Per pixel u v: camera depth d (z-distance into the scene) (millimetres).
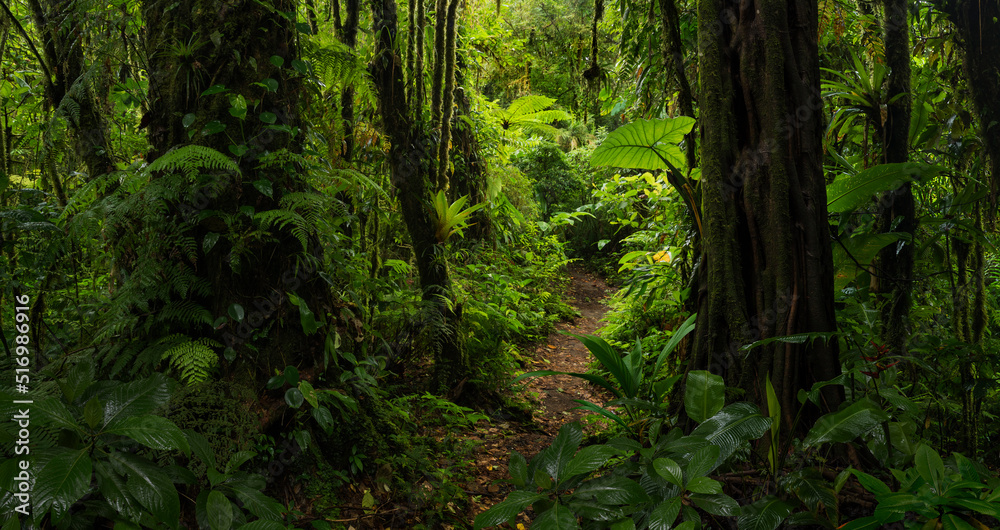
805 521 1513
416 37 3549
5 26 2266
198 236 2072
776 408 1713
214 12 2092
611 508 1667
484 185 5715
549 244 7695
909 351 2316
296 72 2307
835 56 3424
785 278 2045
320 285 2385
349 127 3238
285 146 2246
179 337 1964
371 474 2355
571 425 1984
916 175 2242
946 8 2439
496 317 4480
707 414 1901
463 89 5320
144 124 2162
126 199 1851
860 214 2695
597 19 3984
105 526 1552
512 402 3713
